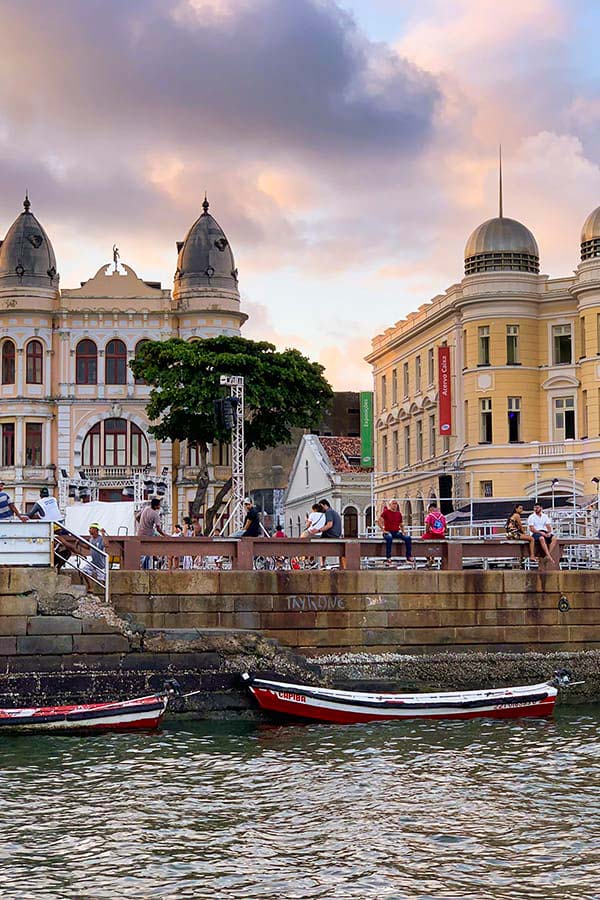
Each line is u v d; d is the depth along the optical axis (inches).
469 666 1513.3
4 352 3681.1
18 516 1498.5
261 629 1477.6
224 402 1872.5
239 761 1196.5
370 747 1258.6
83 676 1379.2
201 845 938.1
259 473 3951.8
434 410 2928.2
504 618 1540.4
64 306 3666.3
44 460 3654.0
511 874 872.9
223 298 3678.6
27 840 949.2
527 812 1018.7
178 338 3260.3
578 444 2573.8
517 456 2637.8
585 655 1545.3
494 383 2657.5
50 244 3725.4
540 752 1230.3
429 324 2918.3
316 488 3442.4
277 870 884.0
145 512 1558.8
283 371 3051.2
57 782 1112.8
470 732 1332.4
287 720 1384.1
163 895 837.2
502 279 2657.5
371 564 1667.1
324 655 1489.9
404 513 3093.0
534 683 1524.4
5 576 1376.7
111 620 1392.7
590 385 2566.4
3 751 1239.5
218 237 3710.6
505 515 2225.6
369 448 3437.5
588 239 2600.9
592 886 848.9
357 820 998.4
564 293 2642.7
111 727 1325.0
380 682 1487.5
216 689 1407.5
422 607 1520.7
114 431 3676.2
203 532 3179.1
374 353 3398.1
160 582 1456.7
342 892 841.5
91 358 3686.0
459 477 2709.2
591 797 1061.1
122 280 3690.9
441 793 1076.5
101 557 1459.2
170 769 1163.3
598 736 1307.8
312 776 1137.4
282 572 1486.2
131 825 985.5
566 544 1593.3
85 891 845.2
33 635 1374.3
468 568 1792.6
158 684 1395.2
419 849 927.0
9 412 3644.2
